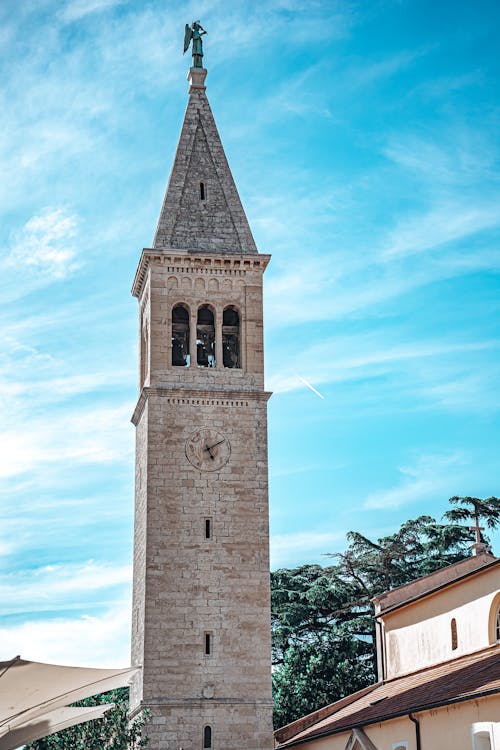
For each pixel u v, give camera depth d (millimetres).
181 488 68188
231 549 67438
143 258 72750
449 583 61750
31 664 36219
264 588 66938
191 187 75688
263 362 71875
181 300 72438
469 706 46062
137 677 66062
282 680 89750
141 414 72562
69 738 59781
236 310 73500
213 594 66438
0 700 38188
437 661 63062
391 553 98688
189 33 81125
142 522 69125
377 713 56219
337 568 100312
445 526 96688
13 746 43000
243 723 64062
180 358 73062
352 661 92312
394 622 69375
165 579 66250
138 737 62719
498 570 57594
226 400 70375
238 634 65812
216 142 77688
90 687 40031
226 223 74938
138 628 67812
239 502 68500
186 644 65125
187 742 63250
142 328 75875
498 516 97062
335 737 60375
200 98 79125
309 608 95875
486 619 57906
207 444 69312
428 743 49438
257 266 73812
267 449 69938
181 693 64188
